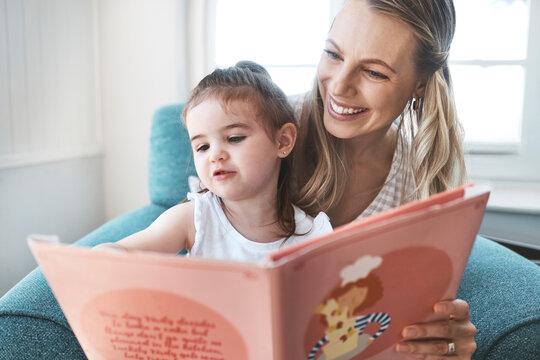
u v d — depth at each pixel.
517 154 1.72
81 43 1.59
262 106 0.69
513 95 1.69
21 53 1.30
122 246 0.64
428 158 0.86
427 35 0.73
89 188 1.68
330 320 0.49
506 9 1.64
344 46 0.73
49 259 0.46
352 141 0.87
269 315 0.44
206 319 0.47
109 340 0.52
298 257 0.42
